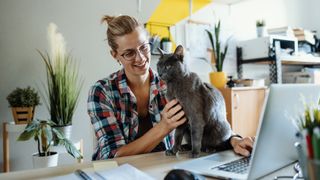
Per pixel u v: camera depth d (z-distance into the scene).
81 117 1.96
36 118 1.79
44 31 1.84
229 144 0.90
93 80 2.01
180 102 0.83
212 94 0.85
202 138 0.88
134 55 1.02
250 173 0.57
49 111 1.79
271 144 0.58
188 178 0.55
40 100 1.82
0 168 1.71
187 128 0.90
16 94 1.59
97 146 1.06
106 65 2.07
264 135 0.55
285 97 0.57
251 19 2.88
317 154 0.38
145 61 1.05
